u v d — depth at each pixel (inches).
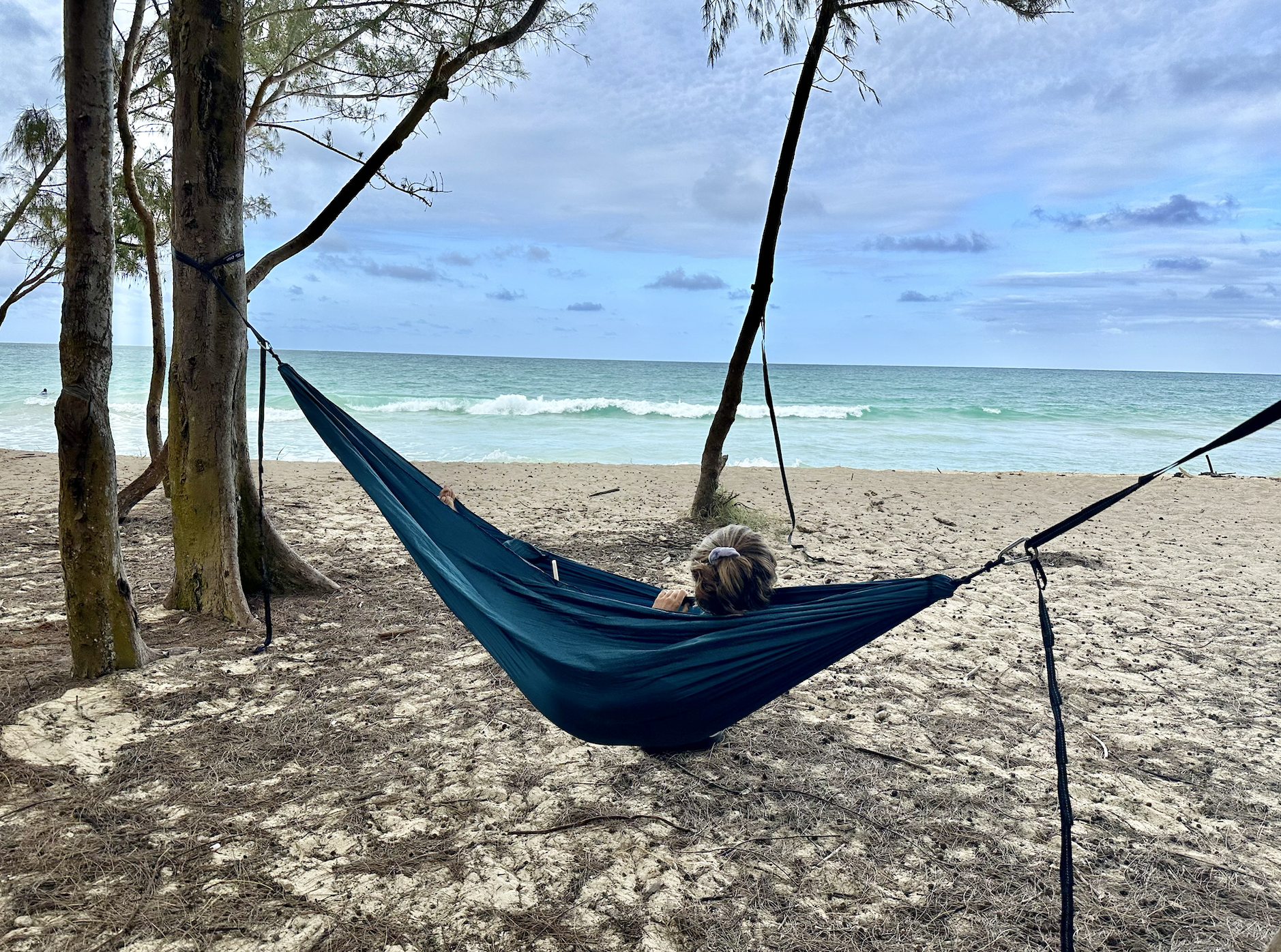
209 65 194.7
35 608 218.1
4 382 1360.7
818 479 527.2
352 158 257.9
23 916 99.0
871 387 2042.3
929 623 235.1
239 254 203.9
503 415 1099.3
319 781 135.0
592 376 2287.2
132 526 325.4
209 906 102.2
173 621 207.9
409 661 191.8
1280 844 124.3
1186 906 107.7
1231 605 258.7
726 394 357.1
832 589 128.3
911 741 157.4
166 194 333.7
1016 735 161.3
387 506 148.7
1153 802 135.8
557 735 155.3
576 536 338.6
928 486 507.2
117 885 105.4
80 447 161.9
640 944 98.5
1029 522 398.3
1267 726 168.9
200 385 205.8
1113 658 208.2
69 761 135.9
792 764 146.0
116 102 285.1
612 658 112.9
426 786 134.3
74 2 152.2
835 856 117.7
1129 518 412.2
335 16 259.6
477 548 154.4
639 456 748.6
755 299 332.5
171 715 156.6
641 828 123.6
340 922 100.1
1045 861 117.7
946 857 118.4
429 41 269.0
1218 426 1107.3
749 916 104.2
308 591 243.4
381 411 1105.4
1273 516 418.3
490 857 114.7
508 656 120.6
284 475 477.1
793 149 306.7
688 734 117.8
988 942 100.2
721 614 122.1
